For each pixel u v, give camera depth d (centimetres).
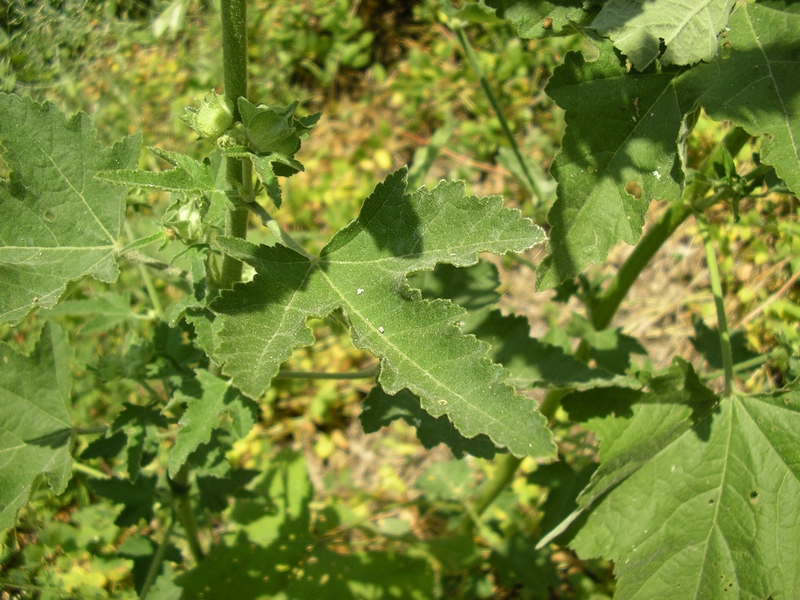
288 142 20
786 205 44
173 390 27
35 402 26
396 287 20
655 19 20
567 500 32
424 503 40
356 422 51
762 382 41
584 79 21
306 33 61
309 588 32
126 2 42
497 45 59
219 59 51
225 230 23
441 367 18
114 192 24
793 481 24
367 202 21
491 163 59
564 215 22
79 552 34
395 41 66
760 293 45
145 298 36
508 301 53
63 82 38
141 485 29
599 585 39
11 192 23
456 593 37
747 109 20
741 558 25
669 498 26
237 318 19
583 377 26
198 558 34
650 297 52
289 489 35
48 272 23
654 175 21
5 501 25
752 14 21
